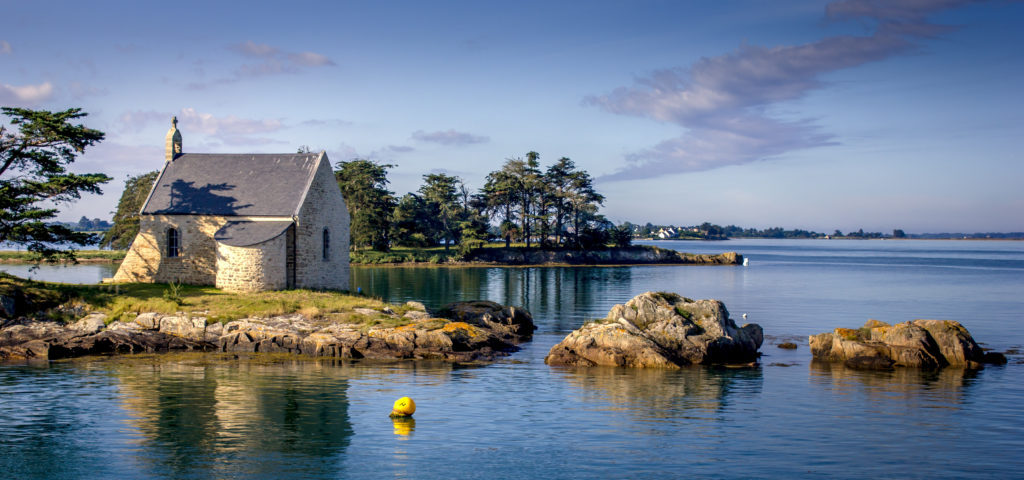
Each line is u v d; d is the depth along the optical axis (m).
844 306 69.62
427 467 21.83
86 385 32.22
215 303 44.62
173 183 54.50
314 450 23.34
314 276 54.00
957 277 116.31
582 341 39.31
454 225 159.00
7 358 38.47
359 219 133.88
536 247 153.12
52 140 44.88
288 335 40.84
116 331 40.78
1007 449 23.66
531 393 31.42
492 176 157.00
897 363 38.09
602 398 30.55
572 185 156.12
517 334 48.97
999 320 58.38
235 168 55.38
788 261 183.75
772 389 32.47
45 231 44.34
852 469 21.72
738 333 40.81
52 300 43.06
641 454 23.05
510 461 22.36
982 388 32.72
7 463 22.05
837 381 34.31
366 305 47.28
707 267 147.25
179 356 39.53
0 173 44.69
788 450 23.50
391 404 29.23
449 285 91.44
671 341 39.34
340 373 35.41
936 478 21.00
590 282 99.50
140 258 52.59
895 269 142.38
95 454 22.92
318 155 54.94
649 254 157.00
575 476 21.08
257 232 49.75
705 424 26.55
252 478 20.89
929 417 27.66
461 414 27.78
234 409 28.25
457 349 41.31
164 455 22.84
